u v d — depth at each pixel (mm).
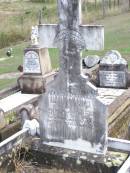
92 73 5609
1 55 8758
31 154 3359
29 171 3270
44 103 3328
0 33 10156
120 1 15984
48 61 5645
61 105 3260
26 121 3559
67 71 3180
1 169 3191
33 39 5402
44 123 3371
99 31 3053
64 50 3172
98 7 14828
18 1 18875
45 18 12117
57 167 3275
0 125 3945
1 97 5172
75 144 3293
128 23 12469
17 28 10703
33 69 5402
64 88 3217
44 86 5340
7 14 13906
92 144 3215
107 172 3055
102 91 5309
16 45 9703
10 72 7191
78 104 3189
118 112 4078
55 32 3217
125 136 3908
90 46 3107
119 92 5230
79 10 3072
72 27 3123
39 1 18312
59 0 3117
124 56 7938
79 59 3123
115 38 10117
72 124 3256
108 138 3242
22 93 5453
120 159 3074
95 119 3146
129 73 5375
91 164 3111
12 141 3318
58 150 3303
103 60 5445
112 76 5422
